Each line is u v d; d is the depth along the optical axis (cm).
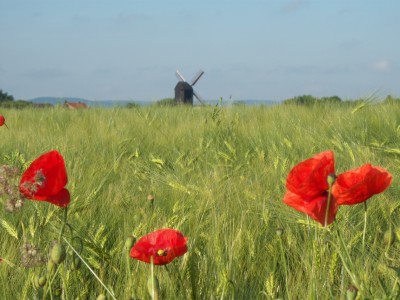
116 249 136
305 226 150
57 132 381
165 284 125
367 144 280
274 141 302
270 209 161
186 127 368
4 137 329
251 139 324
